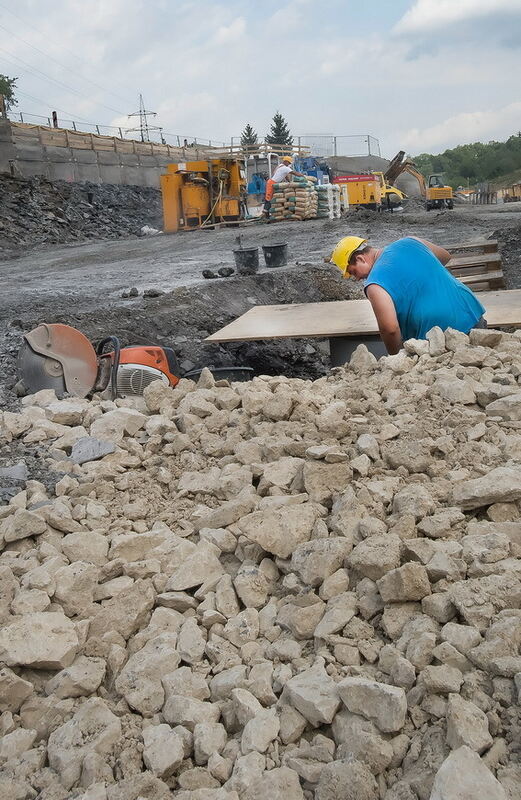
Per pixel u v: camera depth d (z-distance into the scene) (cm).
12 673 239
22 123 3098
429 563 252
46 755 219
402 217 2133
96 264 1734
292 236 1923
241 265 1262
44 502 362
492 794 170
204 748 209
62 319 877
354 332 625
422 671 212
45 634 253
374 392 421
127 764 210
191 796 193
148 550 315
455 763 177
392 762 196
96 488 376
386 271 512
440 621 233
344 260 553
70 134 3306
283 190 2380
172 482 380
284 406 409
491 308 644
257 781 193
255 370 965
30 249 2312
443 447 335
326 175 2908
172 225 2470
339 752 201
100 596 286
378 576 254
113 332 874
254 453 379
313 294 1261
